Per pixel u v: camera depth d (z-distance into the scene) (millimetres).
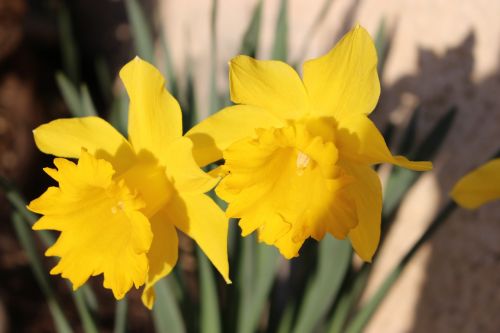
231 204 354
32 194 808
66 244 380
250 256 488
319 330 531
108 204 392
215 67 479
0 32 748
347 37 342
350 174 358
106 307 707
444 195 523
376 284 571
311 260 485
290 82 350
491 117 497
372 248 355
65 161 372
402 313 558
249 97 352
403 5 557
